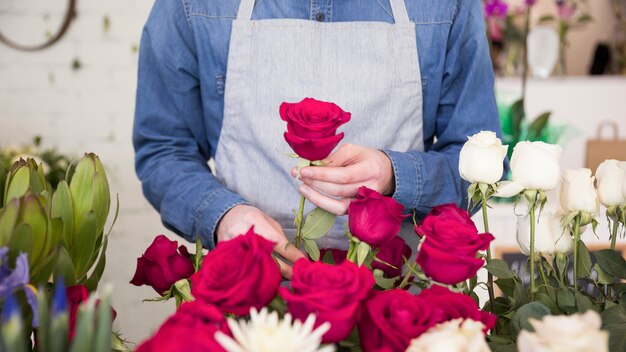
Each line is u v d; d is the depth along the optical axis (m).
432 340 0.59
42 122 3.69
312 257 0.94
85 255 0.85
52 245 0.77
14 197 0.77
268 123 1.33
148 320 3.66
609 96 3.03
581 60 5.28
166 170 1.35
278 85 1.32
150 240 3.72
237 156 1.36
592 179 0.92
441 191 1.21
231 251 0.71
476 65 1.34
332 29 1.32
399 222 0.84
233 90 1.34
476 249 0.78
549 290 0.94
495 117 1.36
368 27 1.32
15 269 0.66
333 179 0.98
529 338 0.56
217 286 0.70
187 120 1.44
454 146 1.34
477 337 0.58
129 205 3.72
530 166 0.88
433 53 1.34
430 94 1.36
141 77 1.44
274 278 0.70
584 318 0.60
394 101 1.33
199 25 1.35
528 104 3.04
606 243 1.94
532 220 0.91
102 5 3.64
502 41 3.77
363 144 1.33
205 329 0.60
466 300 0.73
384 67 1.32
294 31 1.32
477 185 0.92
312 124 0.90
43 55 3.64
